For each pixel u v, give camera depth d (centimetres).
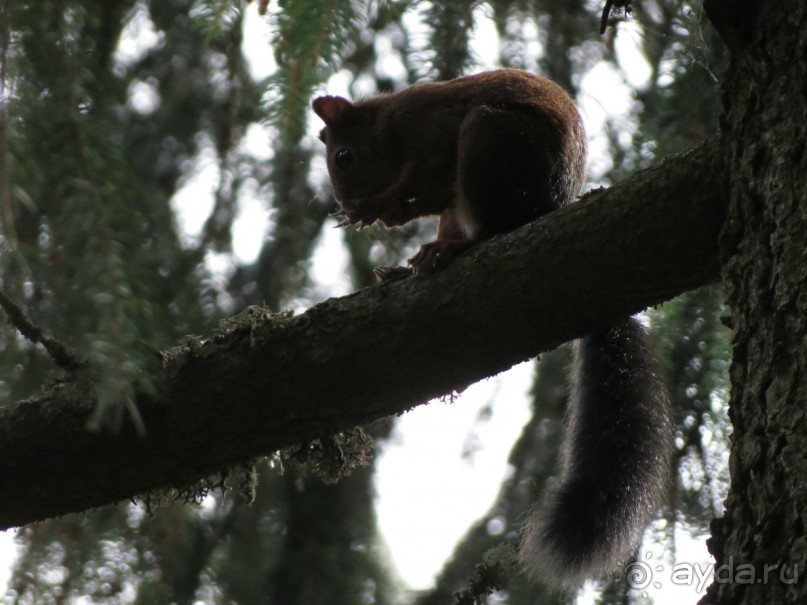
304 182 755
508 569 541
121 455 503
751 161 405
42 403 504
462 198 643
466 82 701
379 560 734
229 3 485
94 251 337
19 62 358
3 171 342
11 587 643
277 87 496
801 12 396
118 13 702
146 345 336
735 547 349
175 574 674
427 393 496
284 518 729
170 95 784
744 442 365
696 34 539
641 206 446
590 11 698
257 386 495
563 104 663
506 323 471
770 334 369
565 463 599
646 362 606
